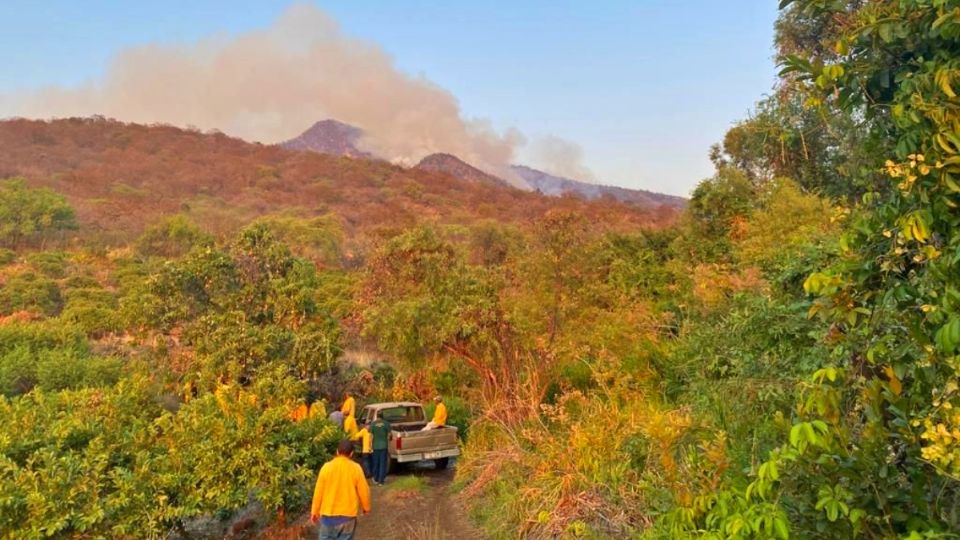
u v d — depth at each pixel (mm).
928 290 3082
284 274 21234
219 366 17750
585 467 8109
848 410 3889
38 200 60562
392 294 17031
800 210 15422
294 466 10383
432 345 16016
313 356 19156
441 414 15430
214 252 20359
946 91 2926
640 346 13477
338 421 15648
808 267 8414
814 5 3840
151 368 19047
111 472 8570
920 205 3100
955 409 2762
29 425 9273
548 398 14461
